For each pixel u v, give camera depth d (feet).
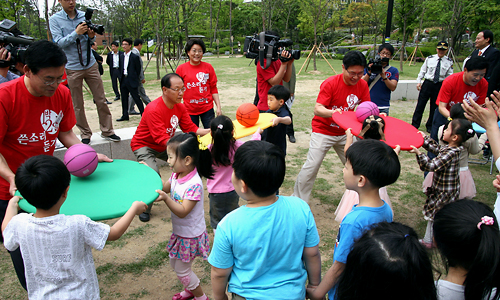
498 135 7.54
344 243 6.38
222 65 75.46
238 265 6.02
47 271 6.34
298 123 28.76
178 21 67.67
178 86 12.40
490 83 22.48
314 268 6.52
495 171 19.86
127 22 99.19
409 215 14.87
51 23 16.79
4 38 10.71
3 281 10.23
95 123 28.07
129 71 27.91
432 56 25.81
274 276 5.99
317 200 16.06
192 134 8.79
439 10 68.64
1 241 11.92
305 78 56.03
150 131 13.05
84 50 17.39
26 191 5.95
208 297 9.85
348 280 5.29
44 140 9.23
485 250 5.14
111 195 7.59
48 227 6.19
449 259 5.74
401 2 80.43
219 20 171.73
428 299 4.89
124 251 11.94
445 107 17.38
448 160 11.25
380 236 5.11
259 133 12.28
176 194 8.80
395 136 11.30
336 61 88.53
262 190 5.78
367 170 6.53
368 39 142.10
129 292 10.01
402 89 40.16
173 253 8.96
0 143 8.57
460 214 5.54
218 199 11.25
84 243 6.53
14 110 8.43
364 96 14.12
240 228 5.78
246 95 40.22
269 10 103.71
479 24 78.48
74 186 8.00
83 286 6.57
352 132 10.89
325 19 91.56
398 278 4.75
